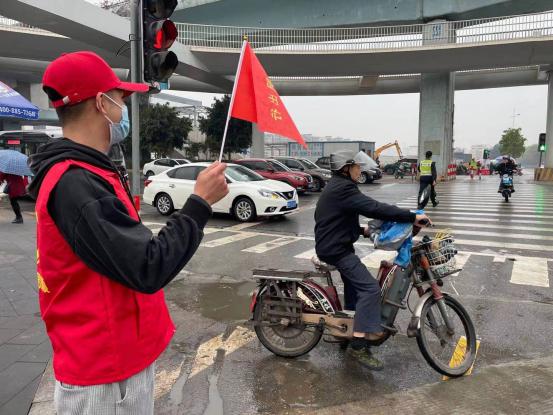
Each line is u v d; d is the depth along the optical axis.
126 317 1.46
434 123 27.39
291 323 3.78
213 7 26.95
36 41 20.98
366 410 3.06
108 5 20.28
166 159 25.14
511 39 21.38
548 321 4.70
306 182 18.50
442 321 3.70
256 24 26.61
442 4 23.31
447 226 10.52
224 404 3.16
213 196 1.53
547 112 27.33
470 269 6.71
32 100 42.00
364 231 3.79
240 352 4.00
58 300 1.43
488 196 18.20
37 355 3.76
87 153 1.43
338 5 24.98
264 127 2.30
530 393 3.24
